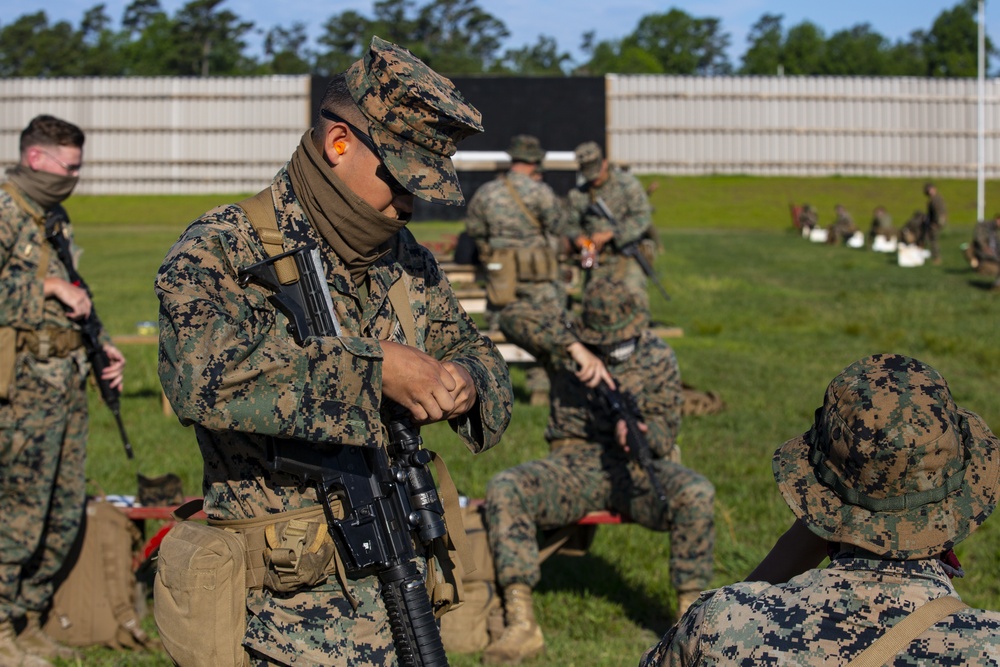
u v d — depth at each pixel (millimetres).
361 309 2445
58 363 4203
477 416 2490
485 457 7270
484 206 9727
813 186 55250
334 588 2363
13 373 4066
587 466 4727
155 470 6852
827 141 58000
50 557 4309
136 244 33562
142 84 55969
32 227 4133
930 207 26484
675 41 119688
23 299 4082
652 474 4512
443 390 2262
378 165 2320
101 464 6961
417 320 2539
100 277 22000
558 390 4828
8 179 4148
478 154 24438
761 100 57750
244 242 2326
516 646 4320
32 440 4125
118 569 4484
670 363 4789
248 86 55938
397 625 2355
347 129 2322
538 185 9727
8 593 4172
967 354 12477
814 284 20953
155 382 9992
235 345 2146
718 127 57812
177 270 2221
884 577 1929
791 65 111500
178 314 2174
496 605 4559
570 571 5309
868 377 1977
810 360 11953
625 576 5277
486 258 9820
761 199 52594
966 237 35750
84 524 4473
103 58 103438
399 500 2408
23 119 56125
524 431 8117
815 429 2070
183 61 101812
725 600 2023
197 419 2129
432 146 2322
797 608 1947
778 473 2053
